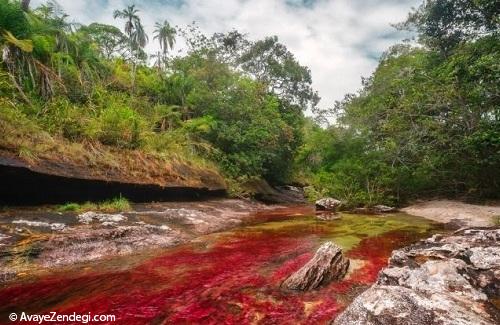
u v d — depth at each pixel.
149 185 10.97
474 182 14.23
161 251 6.75
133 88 16.98
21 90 9.29
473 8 15.32
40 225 6.57
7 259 5.14
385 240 7.71
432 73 15.12
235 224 10.92
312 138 23.41
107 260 5.91
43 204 7.99
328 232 9.01
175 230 8.42
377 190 15.88
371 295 3.21
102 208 8.77
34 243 5.73
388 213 13.62
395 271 4.02
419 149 14.52
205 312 3.88
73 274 5.15
